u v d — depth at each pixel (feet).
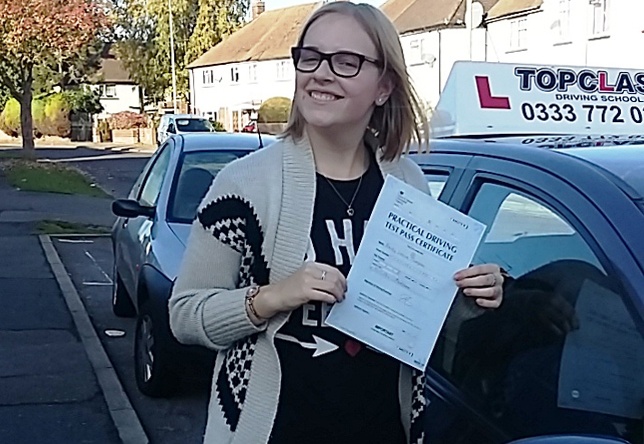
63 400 18.92
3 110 168.14
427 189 7.86
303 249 6.97
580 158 8.57
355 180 7.27
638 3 80.84
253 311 6.86
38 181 66.49
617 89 13.52
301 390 7.01
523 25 107.96
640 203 7.52
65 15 70.59
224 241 7.10
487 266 7.17
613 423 6.67
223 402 7.23
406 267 7.00
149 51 194.80
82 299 28.94
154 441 16.85
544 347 7.74
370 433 7.18
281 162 7.14
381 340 6.97
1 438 16.78
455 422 8.34
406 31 129.70
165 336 17.44
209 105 190.90
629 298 6.94
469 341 8.70
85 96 169.89
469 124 12.46
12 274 32.60
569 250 7.79
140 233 20.92
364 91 7.09
